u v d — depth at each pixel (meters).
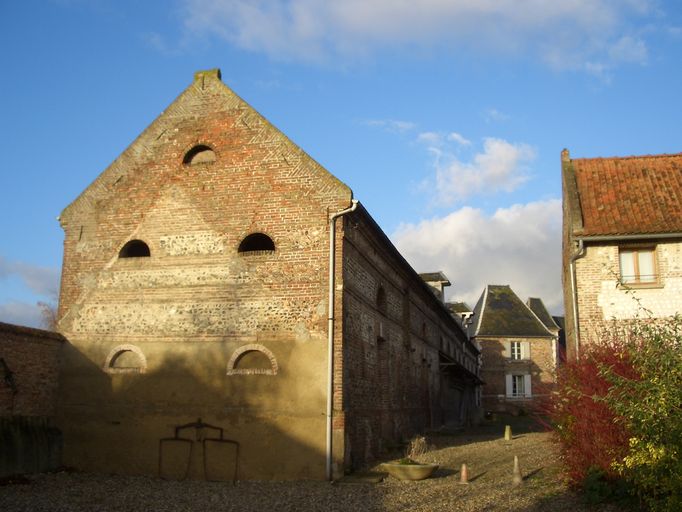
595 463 11.24
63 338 17.55
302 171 16.88
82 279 17.92
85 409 16.91
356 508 11.79
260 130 17.52
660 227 17.30
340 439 15.16
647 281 17.55
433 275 38.31
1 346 15.33
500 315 54.41
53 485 14.43
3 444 15.05
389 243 19.88
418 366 25.73
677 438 7.96
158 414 16.39
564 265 22.44
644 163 20.56
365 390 17.64
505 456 18.66
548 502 11.26
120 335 17.19
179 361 16.58
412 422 23.78
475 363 50.03
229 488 14.30
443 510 11.32
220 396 16.08
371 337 18.67
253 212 17.02
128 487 14.38
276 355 15.95
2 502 12.27
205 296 16.81
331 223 16.28
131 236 17.84
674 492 8.09
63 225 18.50
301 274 16.27
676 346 8.77
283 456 15.35
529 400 50.84
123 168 18.39
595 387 11.26
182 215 17.56
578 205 18.67
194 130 18.11
